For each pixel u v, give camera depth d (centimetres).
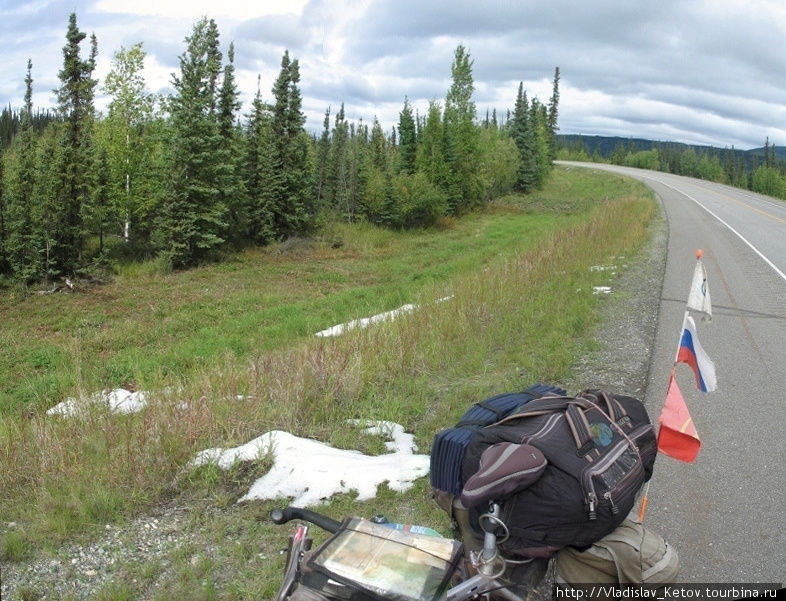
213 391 756
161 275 2559
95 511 489
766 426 670
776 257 1986
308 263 2947
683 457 409
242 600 391
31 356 1461
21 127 2448
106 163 2606
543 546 307
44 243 2312
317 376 772
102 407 748
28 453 616
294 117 3294
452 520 363
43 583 409
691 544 453
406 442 619
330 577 270
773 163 16638
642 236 2269
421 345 929
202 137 2708
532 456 303
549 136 8862
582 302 1191
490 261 2498
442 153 4731
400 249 3456
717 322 1138
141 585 407
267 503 506
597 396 368
